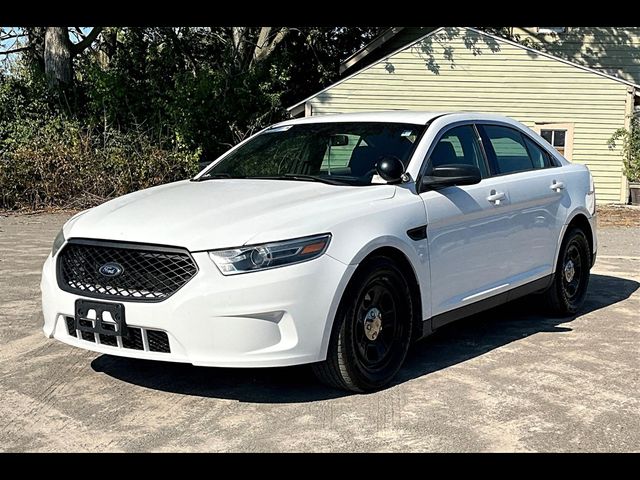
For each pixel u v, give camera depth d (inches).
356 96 832.3
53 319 190.9
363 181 211.3
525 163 259.8
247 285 170.7
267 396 190.4
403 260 200.7
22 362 217.3
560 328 260.5
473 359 223.8
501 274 236.8
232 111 837.2
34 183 651.5
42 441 163.8
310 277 175.5
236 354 171.8
